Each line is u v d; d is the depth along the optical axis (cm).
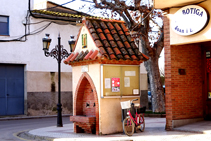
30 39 2441
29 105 2409
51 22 2541
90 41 1261
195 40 1170
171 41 1248
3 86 2353
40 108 2461
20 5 2412
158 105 2086
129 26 2027
